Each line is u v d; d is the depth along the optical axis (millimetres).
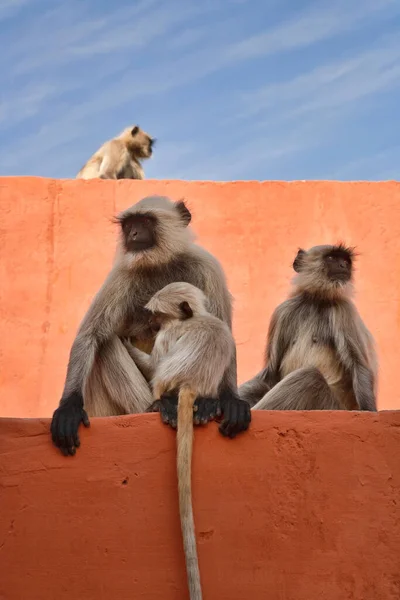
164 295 6320
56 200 10375
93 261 10203
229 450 5703
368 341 7488
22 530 5578
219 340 6105
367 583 5535
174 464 5668
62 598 5488
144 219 7109
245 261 10180
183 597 5480
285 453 5703
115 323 6812
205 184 10430
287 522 5609
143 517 5594
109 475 5660
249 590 5508
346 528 5609
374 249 10211
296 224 10305
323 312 7496
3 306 10039
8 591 5496
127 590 5500
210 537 5574
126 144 15656
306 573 5543
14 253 10203
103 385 6664
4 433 5727
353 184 10430
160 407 5820
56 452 5699
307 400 6797
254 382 7473
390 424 5762
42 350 9922
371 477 5684
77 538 5570
